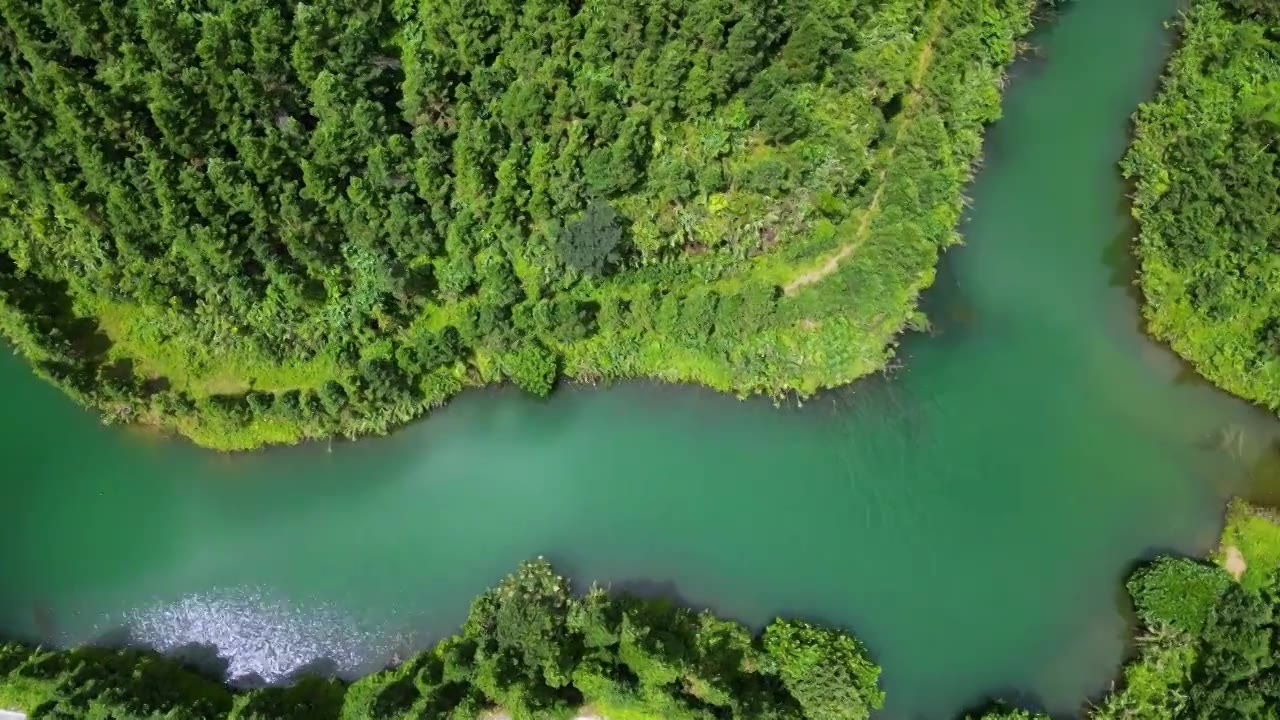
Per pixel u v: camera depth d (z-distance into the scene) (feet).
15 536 208.64
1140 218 230.68
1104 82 247.91
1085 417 218.59
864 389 217.15
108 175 193.57
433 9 213.46
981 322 224.53
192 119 195.52
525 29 213.25
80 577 206.18
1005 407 218.59
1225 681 185.78
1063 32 252.42
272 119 206.08
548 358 210.18
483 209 209.97
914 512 211.61
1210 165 225.76
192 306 208.74
